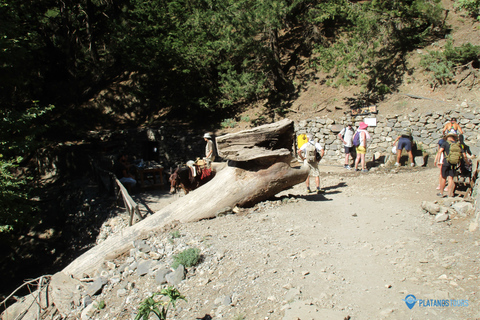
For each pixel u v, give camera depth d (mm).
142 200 13391
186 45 19734
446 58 16969
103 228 12008
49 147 20141
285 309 4664
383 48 19672
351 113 17047
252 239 7055
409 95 17016
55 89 25656
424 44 18516
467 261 5258
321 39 21734
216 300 5301
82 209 14859
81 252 13008
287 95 20828
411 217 7766
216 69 21438
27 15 16672
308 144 10883
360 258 5910
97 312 6121
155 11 19922
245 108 21297
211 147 11523
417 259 5625
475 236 6078
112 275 6961
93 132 21906
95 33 27375
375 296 4758
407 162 14992
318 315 4402
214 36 19812
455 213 7484
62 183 18703
